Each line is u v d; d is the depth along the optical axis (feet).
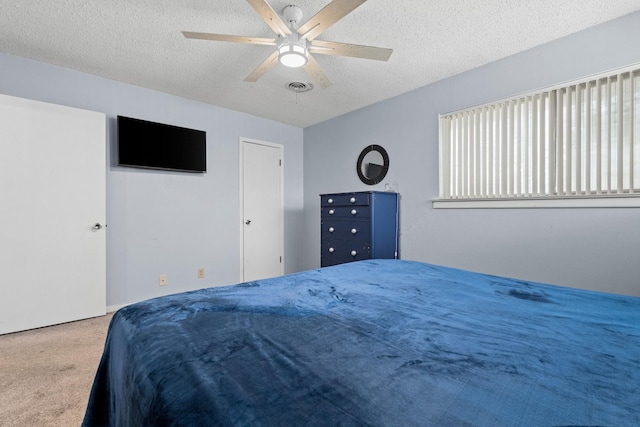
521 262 7.64
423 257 9.68
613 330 2.52
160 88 10.00
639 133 6.14
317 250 13.88
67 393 5.26
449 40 7.16
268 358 2.06
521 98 7.70
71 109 8.46
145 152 9.72
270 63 6.80
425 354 2.11
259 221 13.01
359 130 11.84
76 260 8.52
